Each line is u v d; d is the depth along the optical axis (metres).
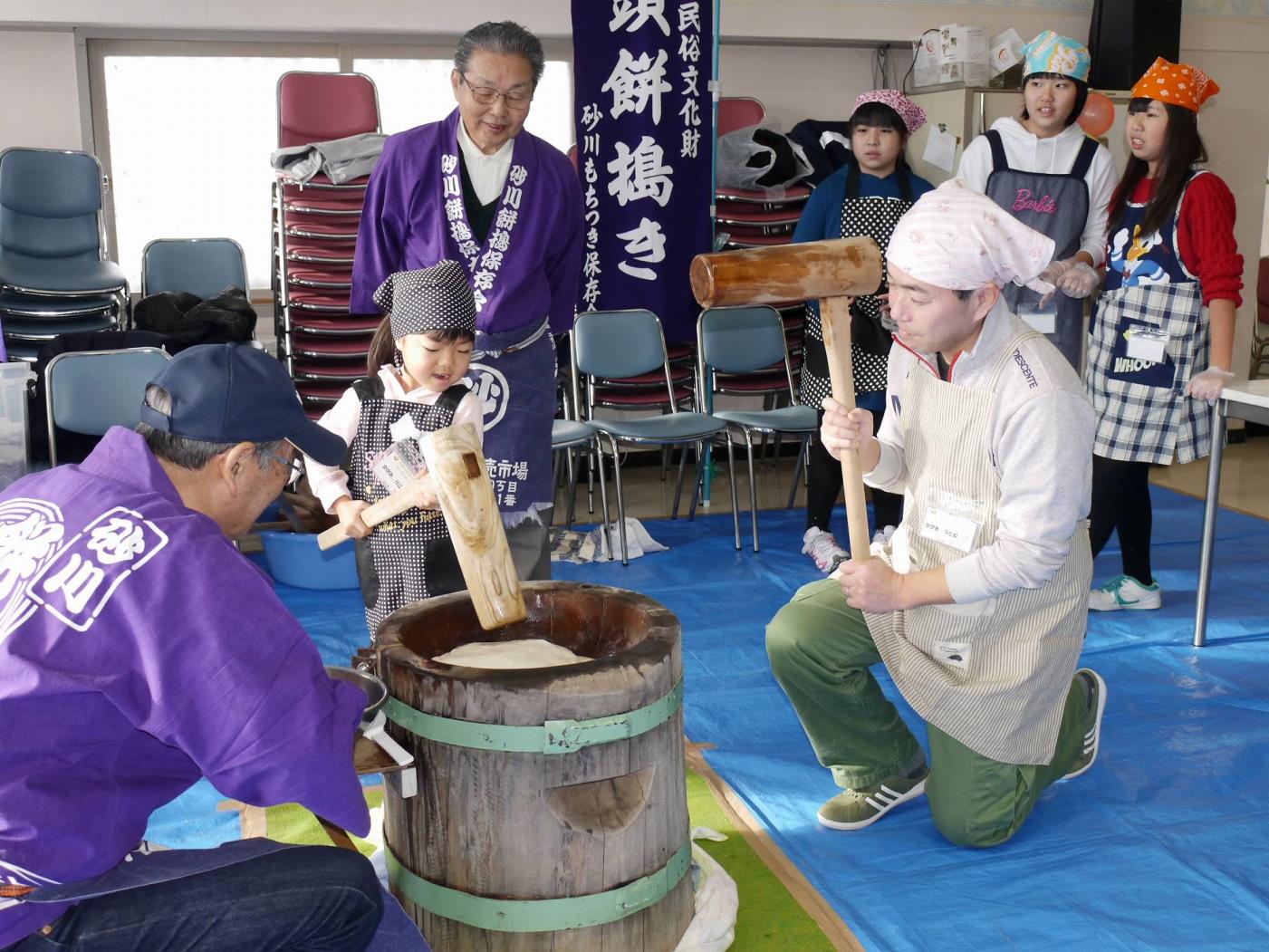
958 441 2.20
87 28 5.25
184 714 1.32
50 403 3.98
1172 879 2.29
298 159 5.12
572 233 3.18
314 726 1.38
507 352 3.06
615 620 2.04
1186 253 3.54
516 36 2.85
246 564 1.40
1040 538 2.07
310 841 2.41
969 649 2.25
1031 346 2.11
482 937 1.77
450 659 1.90
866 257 1.98
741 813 2.54
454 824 1.75
